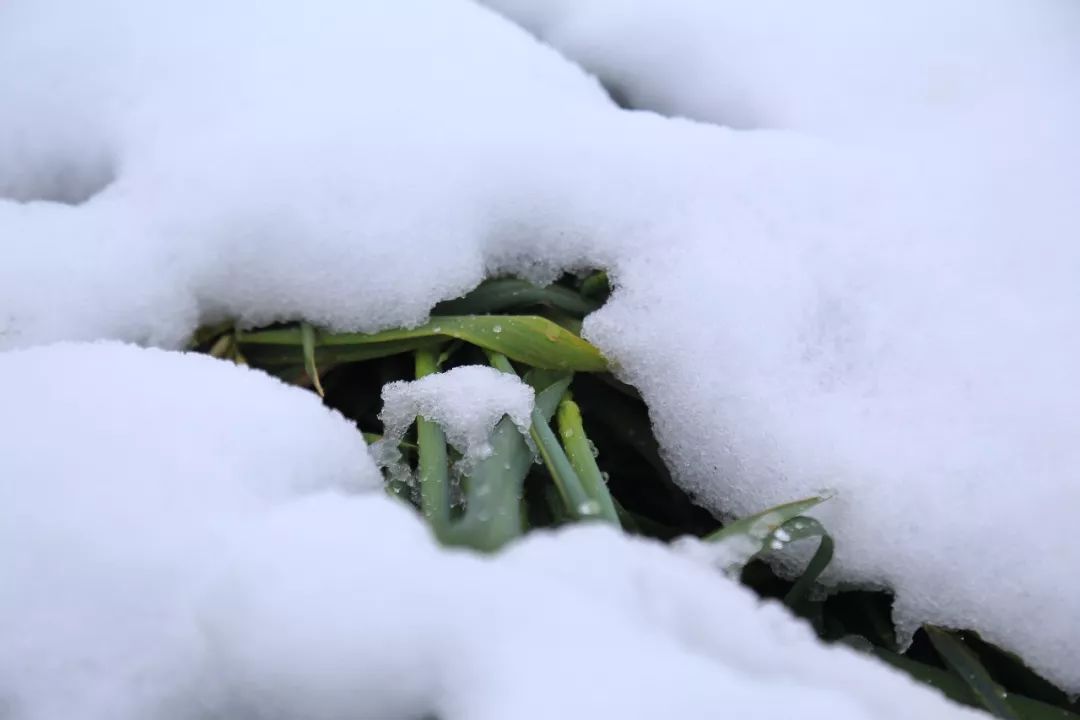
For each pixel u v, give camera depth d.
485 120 1.04
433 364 1.01
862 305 1.01
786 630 0.91
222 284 1.01
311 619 0.88
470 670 0.88
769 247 1.02
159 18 1.08
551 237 1.02
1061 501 0.96
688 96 1.11
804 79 1.10
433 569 0.89
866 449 0.97
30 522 0.91
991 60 1.09
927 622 0.96
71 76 1.07
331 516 0.90
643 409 1.02
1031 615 0.96
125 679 0.90
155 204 1.02
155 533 0.91
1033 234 1.02
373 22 1.08
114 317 1.00
